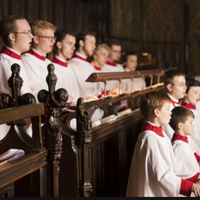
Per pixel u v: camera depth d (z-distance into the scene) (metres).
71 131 2.82
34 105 2.15
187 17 15.68
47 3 8.61
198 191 2.67
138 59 10.14
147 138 2.80
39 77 4.00
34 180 2.29
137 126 4.61
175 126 3.28
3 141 2.36
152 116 2.94
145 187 2.74
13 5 7.62
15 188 2.33
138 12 13.48
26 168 2.04
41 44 4.02
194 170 3.09
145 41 13.92
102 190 3.58
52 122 2.34
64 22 9.28
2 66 3.43
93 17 11.04
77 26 9.80
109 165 3.75
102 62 6.00
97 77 3.64
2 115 1.83
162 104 2.91
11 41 3.48
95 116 4.50
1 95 2.41
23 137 2.33
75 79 4.84
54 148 2.32
